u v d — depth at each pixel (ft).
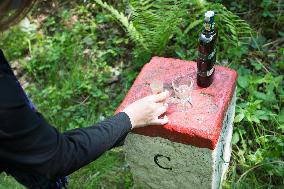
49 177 4.40
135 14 9.73
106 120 5.41
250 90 8.71
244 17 11.14
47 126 4.27
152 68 7.26
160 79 6.99
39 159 4.15
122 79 10.34
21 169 4.21
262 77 9.26
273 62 9.99
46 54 11.16
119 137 5.38
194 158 6.52
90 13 12.23
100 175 8.36
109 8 9.96
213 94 6.57
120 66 10.71
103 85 10.32
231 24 9.54
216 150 6.49
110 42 11.29
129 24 10.16
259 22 10.94
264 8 10.93
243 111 8.16
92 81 10.39
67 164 4.48
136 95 6.75
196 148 6.31
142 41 9.99
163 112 6.24
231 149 8.30
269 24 10.89
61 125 9.53
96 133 4.96
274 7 11.17
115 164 8.57
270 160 7.80
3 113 3.81
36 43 11.78
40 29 12.16
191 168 6.77
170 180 7.32
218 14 9.64
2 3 3.71
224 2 11.57
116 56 10.94
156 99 6.11
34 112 4.23
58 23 12.18
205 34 6.10
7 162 4.09
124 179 8.33
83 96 10.21
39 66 11.09
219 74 6.91
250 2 11.37
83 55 11.05
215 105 6.40
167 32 9.75
